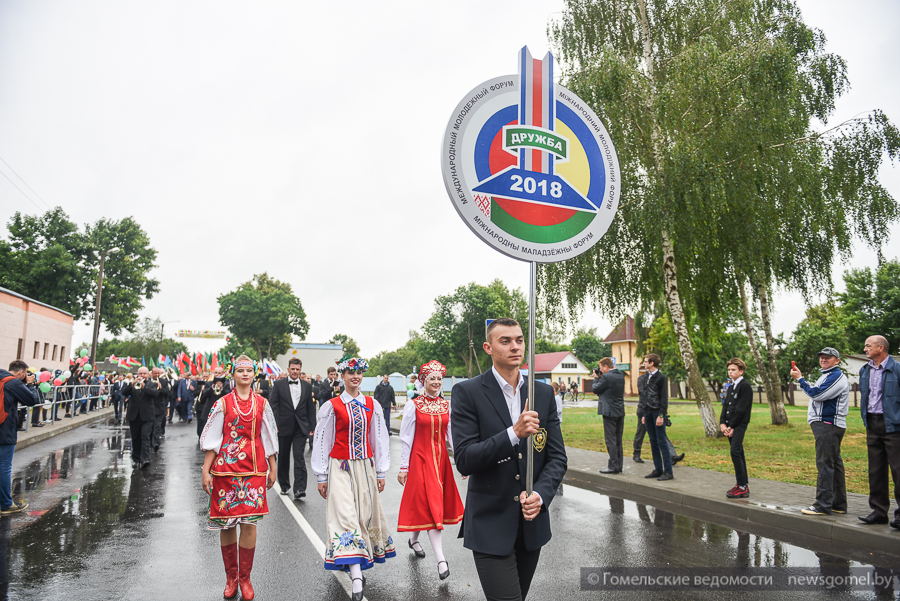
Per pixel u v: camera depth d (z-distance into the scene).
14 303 25.81
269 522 6.67
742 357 39.19
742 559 5.25
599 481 9.53
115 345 84.19
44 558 5.19
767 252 13.91
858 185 14.21
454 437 2.73
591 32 16.48
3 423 6.93
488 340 2.91
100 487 8.66
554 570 4.93
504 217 2.87
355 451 4.77
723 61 13.17
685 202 13.28
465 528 2.69
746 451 12.30
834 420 6.53
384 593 4.43
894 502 7.45
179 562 5.14
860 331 38.38
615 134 13.82
